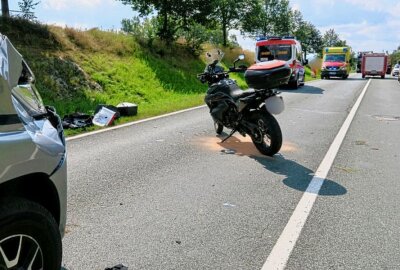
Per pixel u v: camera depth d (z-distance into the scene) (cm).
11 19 1664
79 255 357
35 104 294
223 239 397
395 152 773
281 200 507
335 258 366
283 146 805
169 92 1923
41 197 267
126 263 347
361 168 658
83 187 530
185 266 346
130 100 1608
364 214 467
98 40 2052
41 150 242
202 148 771
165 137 863
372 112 1349
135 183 555
